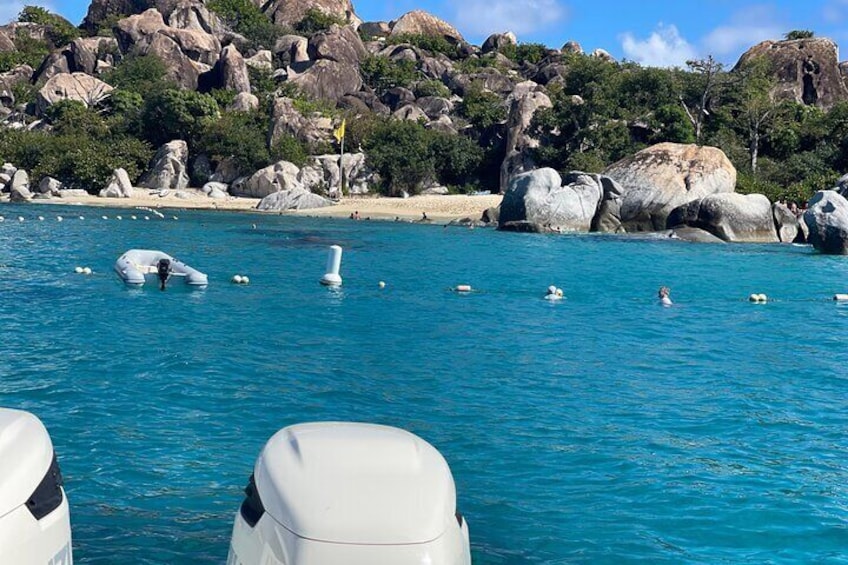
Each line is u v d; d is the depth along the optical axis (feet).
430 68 378.53
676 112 221.66
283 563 10.64
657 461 25.04
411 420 29.35
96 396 30.78
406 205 187.42
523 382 35.73
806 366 40.47
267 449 12.44
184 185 222.28
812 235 108.47
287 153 220.64
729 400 33.17
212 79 326.44
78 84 293.64
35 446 11.76
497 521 20.12
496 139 262.47
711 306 62.49
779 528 19.98
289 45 383.45
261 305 55.62
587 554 18.37
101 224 127.44
